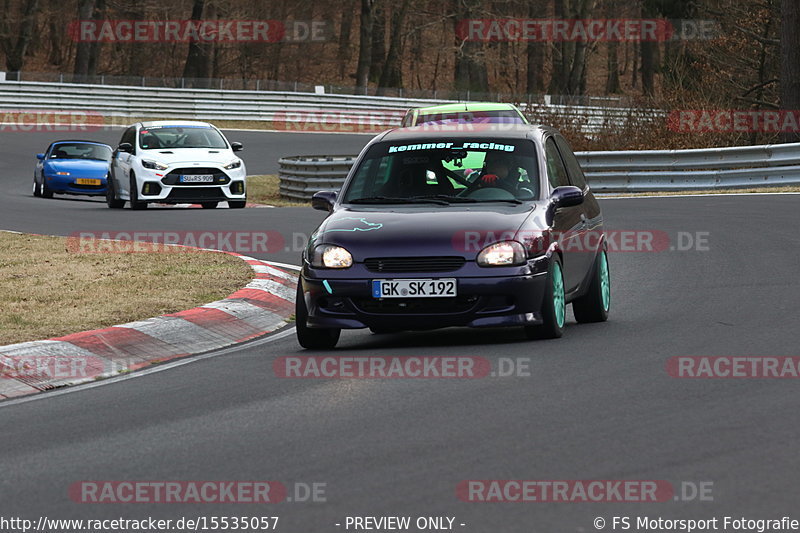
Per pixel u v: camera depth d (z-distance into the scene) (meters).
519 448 18.47
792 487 16.06
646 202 68.50
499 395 22.59
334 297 28.33
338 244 28.52
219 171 73.94
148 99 163.50
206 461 18.47
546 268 28.52
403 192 30.69
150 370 27.72
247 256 47.03
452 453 18.28
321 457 18.36
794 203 63.19
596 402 21.72
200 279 39.72
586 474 16.89
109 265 43.12
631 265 44.81
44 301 35.38
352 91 179.00
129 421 21.86
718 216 58.94
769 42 107.50
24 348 28.03
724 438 18.83
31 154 128.88
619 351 27.09
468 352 27.61
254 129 164.88
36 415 22.94
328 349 29.36
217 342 31.73
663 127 92.56
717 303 34.56
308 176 88.25
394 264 27.98
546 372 24.75
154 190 72.56
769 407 21.00
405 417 20.98
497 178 30.64
